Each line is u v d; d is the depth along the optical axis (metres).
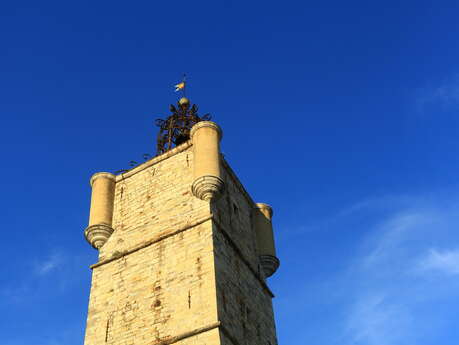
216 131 29.14
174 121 37.47
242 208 30.75
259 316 26.12
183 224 26.34
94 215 28.66
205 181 26.53
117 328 23.91
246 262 27.30
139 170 30.67
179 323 22.62
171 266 24.83
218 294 22.98
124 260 26.42
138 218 28.14
